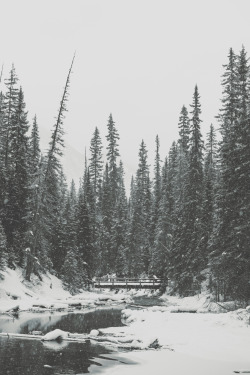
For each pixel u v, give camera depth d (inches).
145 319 968.3
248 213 1040.2
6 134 1784.0
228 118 1445.6
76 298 1603.1
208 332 776.9
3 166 1517.0
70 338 736.3
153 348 674.2
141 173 3255.4
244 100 1358.3
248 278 1007.0
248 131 1109.1
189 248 1660.9
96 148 3174.2
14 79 1846.7
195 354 632.4
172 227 2058.3
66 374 500.1
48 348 647.1
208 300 1337.4
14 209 1555.1
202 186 1764.3
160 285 2021.4
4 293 1263.5
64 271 1818.4
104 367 543.8
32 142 2026.3
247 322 814.5
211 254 1218.0
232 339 719.7
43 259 1685.5
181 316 962.1
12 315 1058.1
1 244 1381.6
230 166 1152.8
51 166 1557.6
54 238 1889.8
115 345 687.1
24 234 1544.0
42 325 898.7
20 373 494.6
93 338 745.6
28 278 1465.3
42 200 1520.7
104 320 1039.0
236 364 572.7
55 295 1576.0
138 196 3036.4
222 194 1179.9
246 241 1032.2
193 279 1576.0
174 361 585.9
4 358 568.1
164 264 2058.3
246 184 1069.8
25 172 1609.3
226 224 1156.5
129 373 517.3
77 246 2031.3
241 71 1375.5
